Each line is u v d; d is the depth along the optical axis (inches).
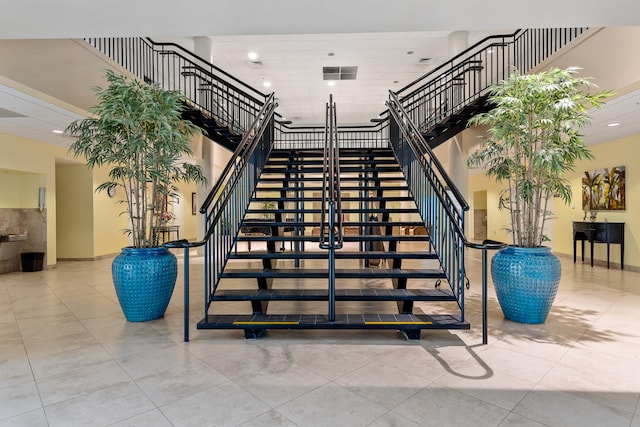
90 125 149.2
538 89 137.6
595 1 119.9
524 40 269.7
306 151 282.0
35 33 137.8
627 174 272.4
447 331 139.4
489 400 89.4
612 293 200.8
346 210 195.9
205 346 124.7
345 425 79.3
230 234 162.1
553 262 145.3
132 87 146.5
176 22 132.4
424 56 339.6
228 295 139.3
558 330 139.8
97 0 116.4
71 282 241.3
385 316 137.3
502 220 466.6
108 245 367.2
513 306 149.2
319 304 180.1
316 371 105.3
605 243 287.1
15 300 191.3
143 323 150.7
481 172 507.8
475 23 136.8
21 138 270.8
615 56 171.0
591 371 105.0
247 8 123.9
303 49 322.7
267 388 95.5
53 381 99.7
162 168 163.3
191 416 82.8
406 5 122.3
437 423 79.8
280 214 216.8
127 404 88.0
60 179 343.9
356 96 444.8
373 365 109.2
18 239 277.9
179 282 236.7
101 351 120.6
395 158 259.4
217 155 421.1
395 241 182.7
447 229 156.5
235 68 361.7
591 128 244.7
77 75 198.4
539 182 152.9
